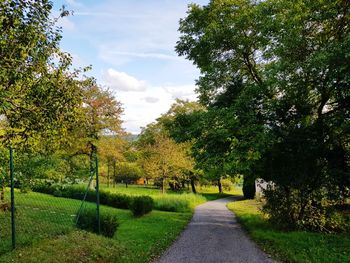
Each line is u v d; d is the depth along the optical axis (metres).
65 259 8.35
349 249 11.19
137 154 58.47
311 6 16.36
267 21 17.36
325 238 13.23
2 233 9.98
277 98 17.09
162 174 45.66
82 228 12.17
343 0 15.45
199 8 21.47
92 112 31.30
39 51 7.57
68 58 8.21
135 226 17.28
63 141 9.68
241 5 19.94
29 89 7.65
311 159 16.39
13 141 9.21
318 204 16.75
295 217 16.89
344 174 15.80
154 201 29.05
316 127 16.45
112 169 60.06
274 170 17.00
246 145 16.55
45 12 7.30
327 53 13.71
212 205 35.44
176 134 20.70
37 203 16.70
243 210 28.55
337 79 14.25
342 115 16.05
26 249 8.64
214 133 17.75
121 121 34.66
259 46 19.67
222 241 13.73
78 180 18.25
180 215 24.06
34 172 14.43
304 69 15.00
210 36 19.47
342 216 16.80
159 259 10.37
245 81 22.31
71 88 8.40
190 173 51.38
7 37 7.05
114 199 27.08
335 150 16.62
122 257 9.71
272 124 16.86
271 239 13.45
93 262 8.75
